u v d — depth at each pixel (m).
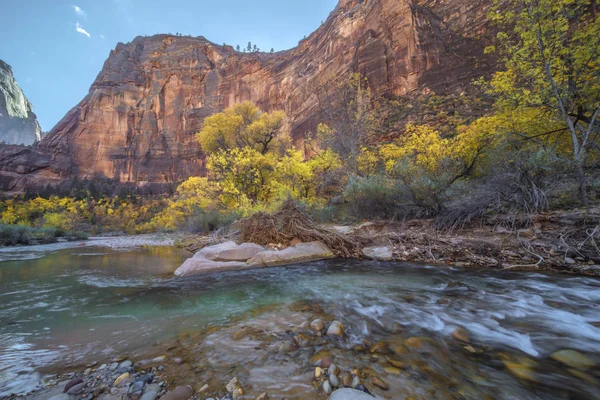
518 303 2.79
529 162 5.31
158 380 1.62
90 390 1.53
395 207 7.80
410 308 2.77
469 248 4.94
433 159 9.93
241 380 1.61
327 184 14.84
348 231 7.21
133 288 3.90
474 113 18.55
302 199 11.77
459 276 3.90
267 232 6.61
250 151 15.47
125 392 1.50
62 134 87.44
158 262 6.50
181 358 1.89
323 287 3.71
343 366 1.74
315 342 2.09
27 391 1.54
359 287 3.62
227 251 5.48
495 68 21.81
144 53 113.75
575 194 5.34
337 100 14.45
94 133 88.56
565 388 1.48
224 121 21.36
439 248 5.23
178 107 93.31
